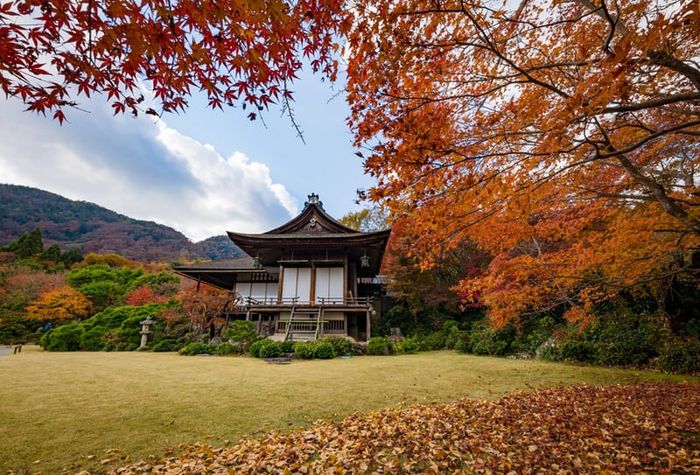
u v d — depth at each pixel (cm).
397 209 320
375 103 289
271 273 2103
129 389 620
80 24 185
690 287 926
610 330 966
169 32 194
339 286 1638
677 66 239
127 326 1642
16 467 312
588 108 222
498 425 419
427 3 244
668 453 333
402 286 1903
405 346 1360
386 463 315
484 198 333
